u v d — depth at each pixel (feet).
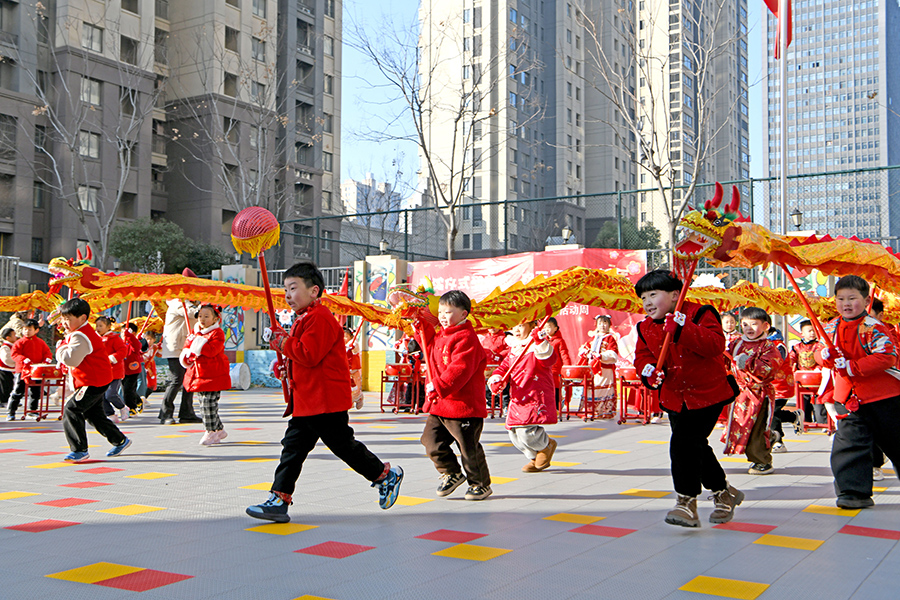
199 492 20.24
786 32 43.32
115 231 116.98
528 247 133.18
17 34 113.39
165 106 131.85
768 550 14.14
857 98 381.60
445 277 58.59
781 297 32.01
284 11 144.97
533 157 169.68
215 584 12.01
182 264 119.55
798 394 34.63
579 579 12.30
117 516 17.21
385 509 17.81
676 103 85.71
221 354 30.25
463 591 11.68
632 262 53.01
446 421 18.92
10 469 24.35
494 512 17.76
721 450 28.86
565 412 43.65
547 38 174.40
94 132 118.93
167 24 132.16
